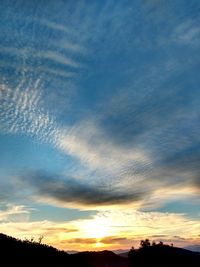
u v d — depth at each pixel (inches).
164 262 2802.7
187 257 2800.2
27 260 1812.3
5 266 1609.3
